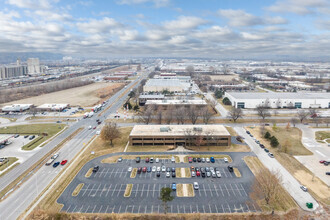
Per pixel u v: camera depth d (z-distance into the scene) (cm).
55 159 12306
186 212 8181
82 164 11625
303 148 13700
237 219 7856
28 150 13512
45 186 9744
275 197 8906
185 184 9881
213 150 13312
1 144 14338
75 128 17638
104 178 10350
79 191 9362
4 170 11100
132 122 18975
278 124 18438
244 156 12519
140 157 12450
